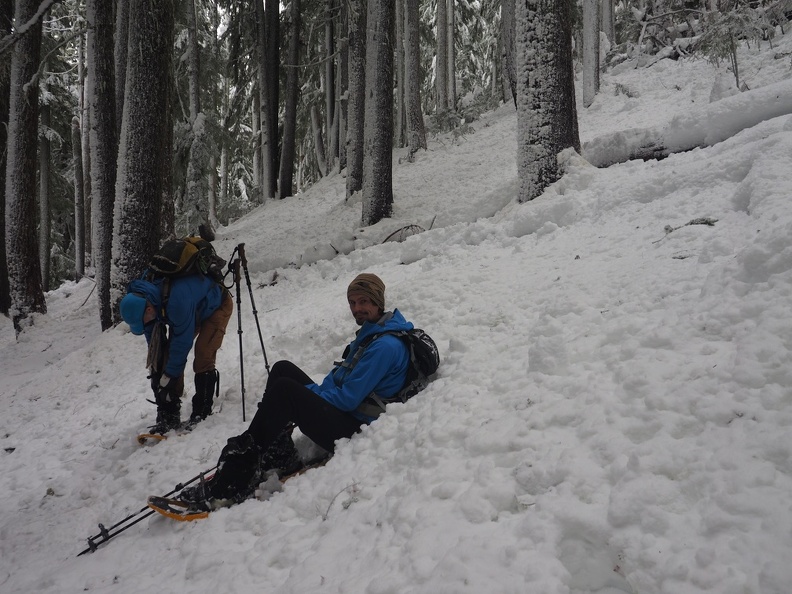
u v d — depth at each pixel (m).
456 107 22.70
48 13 18.12
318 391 3.32
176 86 12.77
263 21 19.89
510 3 18.08
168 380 4.34
